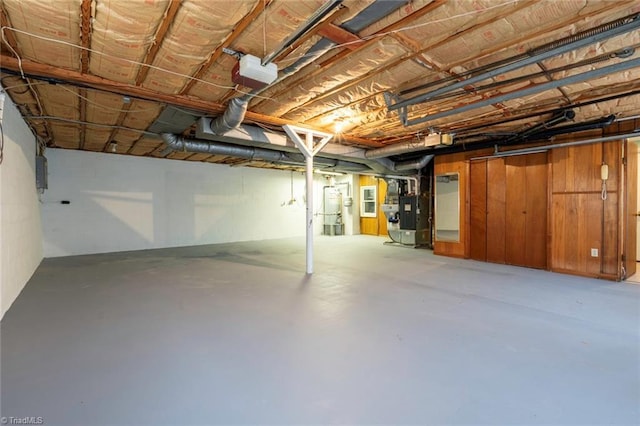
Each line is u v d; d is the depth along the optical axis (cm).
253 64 243
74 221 659
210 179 852
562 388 189
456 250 634
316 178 1091
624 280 440
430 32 230
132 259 613
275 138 493
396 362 219
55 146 623
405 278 460
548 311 319
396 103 355
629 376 202
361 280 448
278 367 212
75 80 295
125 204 721
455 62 275
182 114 404
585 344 246
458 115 420
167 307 332
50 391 185
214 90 328
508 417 164
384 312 317
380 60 267
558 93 340
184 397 180
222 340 253
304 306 336
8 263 333
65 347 241
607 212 445
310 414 166
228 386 191
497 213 570
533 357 226
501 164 564
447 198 649
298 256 654
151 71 284
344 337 259
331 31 226
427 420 162
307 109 398
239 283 432
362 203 1108
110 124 461
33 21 211
